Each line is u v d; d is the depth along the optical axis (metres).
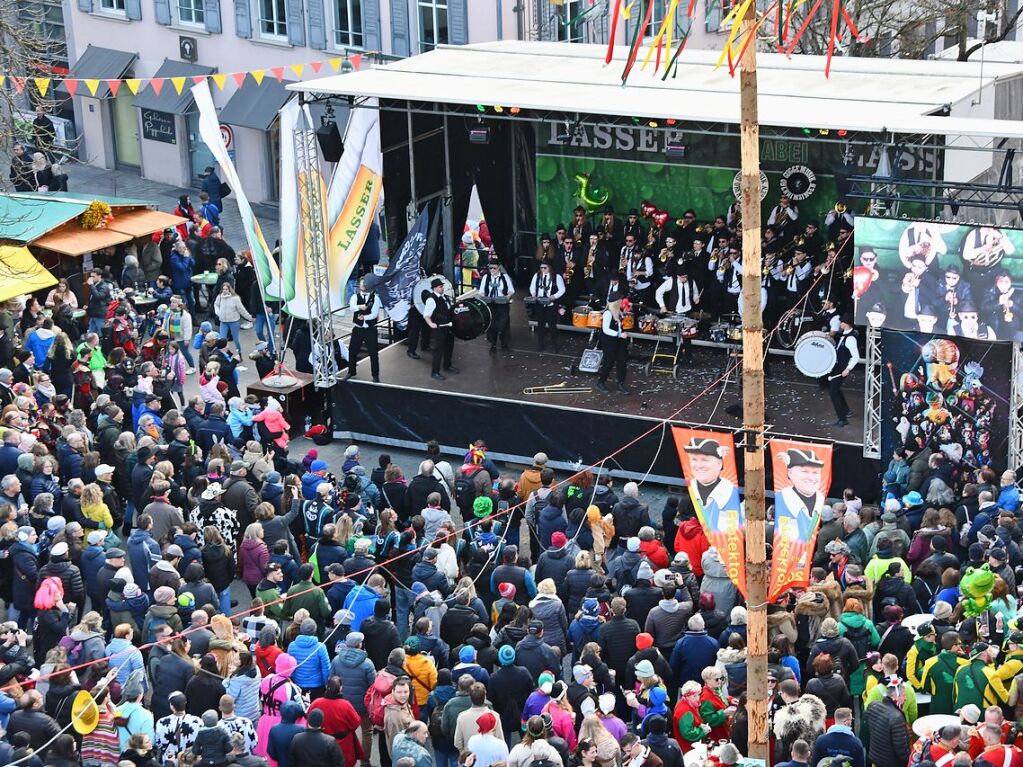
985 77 26.30
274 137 41.53
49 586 19.38
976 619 17.39
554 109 24.98
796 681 15.99
